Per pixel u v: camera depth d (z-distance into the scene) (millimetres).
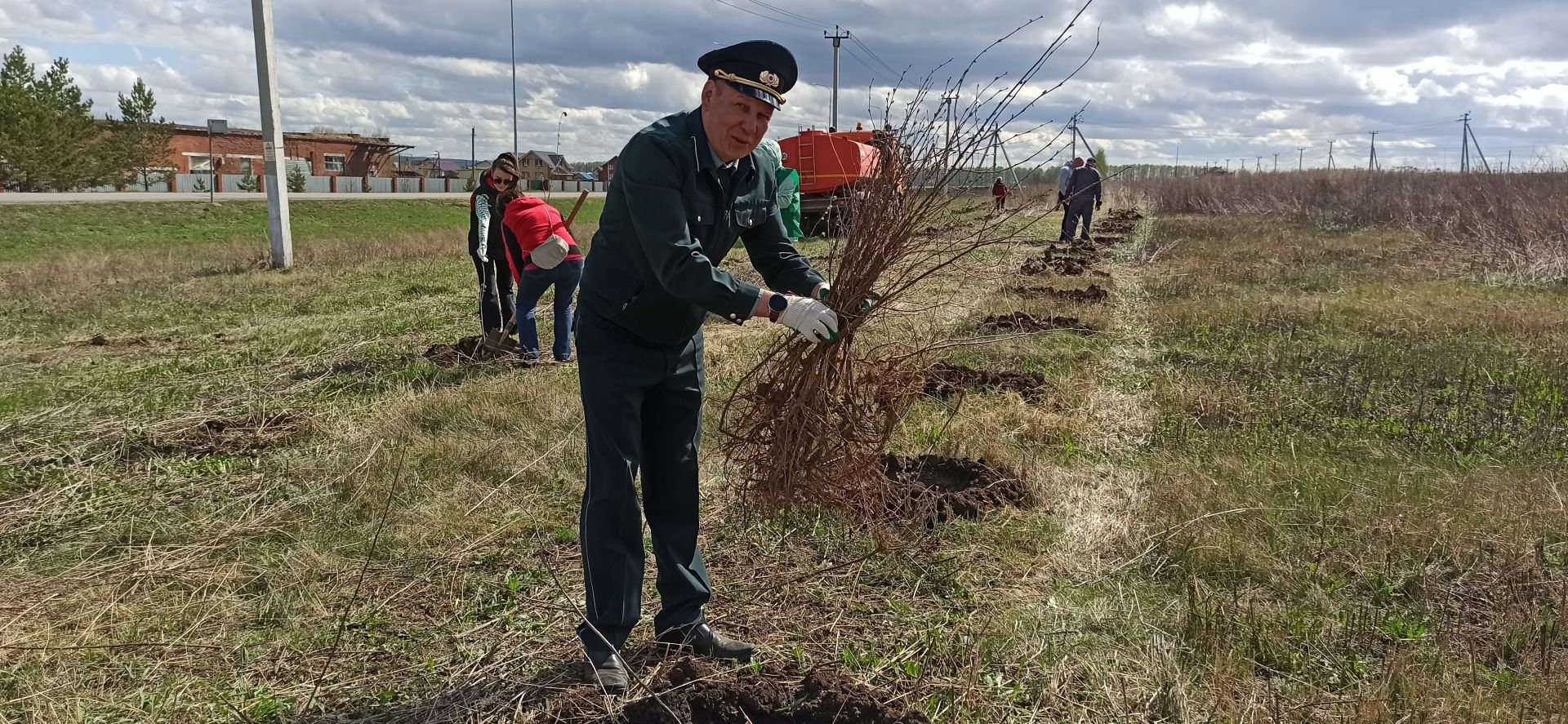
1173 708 2607
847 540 3705
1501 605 3133
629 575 2734
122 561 3705
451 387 6113
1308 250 13562
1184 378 6152
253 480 4559
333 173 63406
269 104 15039
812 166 18156
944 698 2680
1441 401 5582
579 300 2717
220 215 27109
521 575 3500
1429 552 3498
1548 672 2736
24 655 2988
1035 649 2922
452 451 4734
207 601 3350
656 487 2873
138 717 2695
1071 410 5457
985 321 8078
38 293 12367
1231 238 16391
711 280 2400
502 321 7582
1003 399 5617
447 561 3633
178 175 46688
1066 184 15445
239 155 57219
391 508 4141
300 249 17250
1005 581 3410
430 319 9172
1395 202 18094
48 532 4004
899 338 4020
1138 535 3713
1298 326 7910
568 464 4586
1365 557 3492
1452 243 12609
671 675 2723
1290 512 3863
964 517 3943
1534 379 5965
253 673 2908
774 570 3510
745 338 7723
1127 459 4680
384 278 13258
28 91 40531
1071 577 3443
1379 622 3064
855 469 2988
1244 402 5484
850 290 2734
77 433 5355
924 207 2732
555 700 2684
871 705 2557
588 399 2666
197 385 6535
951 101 2777
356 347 7703
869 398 2980
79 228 23750
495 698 2721
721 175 2512
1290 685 2729
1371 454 4594
